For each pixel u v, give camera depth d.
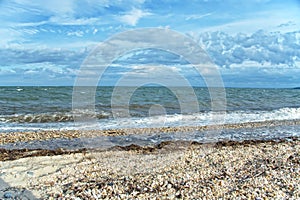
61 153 10.58
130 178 7.39
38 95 31.30
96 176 7.73
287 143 12.09
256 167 8.15
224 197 6.12
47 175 7.75
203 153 10.16
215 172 7.81
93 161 9.30
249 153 9.91
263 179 7.06
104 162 9.14
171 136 14.12
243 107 27.12
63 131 15.11
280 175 7.37
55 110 22.08
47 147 12.03
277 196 6.14
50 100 27.75
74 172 8.05
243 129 16.41
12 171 8.03
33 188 6.78
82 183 7.07
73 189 6.68
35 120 18.97
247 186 6.66
